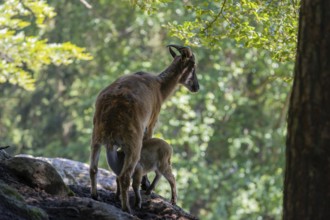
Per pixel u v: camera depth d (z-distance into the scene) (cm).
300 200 684
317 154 679
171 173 1020
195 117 2534
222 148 2689
